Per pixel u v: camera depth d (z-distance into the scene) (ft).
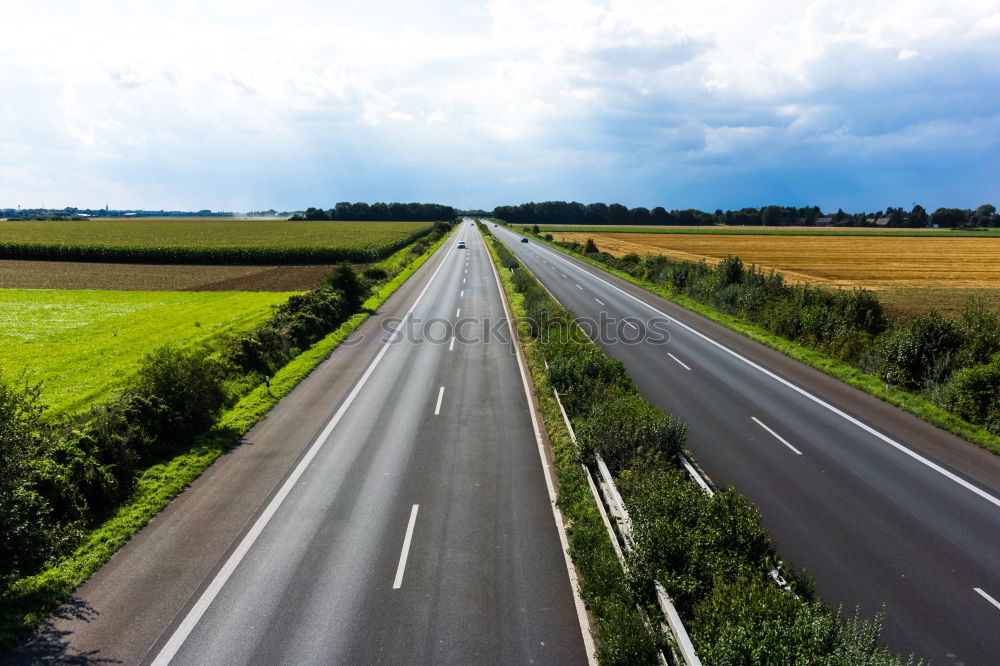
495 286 167.94
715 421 61.46
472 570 36.09
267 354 81.00
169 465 50.34
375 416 62.90
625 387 66.39
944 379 69.00
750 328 106.11
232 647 29.81
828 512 43.16
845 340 85.56
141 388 56.13
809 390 72.23
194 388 57.77
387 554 37.76
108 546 38.47
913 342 73.05
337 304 114.93
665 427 48.91
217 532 40.50
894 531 40.60
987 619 31.78
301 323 95.61
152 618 31.96
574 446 51.03
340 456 52.75
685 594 30.32
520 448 54.34
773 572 31.53
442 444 55.26
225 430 57.98
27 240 320.91
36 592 33.58
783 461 51.90
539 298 124.67
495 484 47.24
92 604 33.12
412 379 76.33
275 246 262.88
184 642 30.17
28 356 90.33
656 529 32.91
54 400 69.87
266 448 54.80
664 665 26.86
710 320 117.50
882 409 65.51
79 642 30.14
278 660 28.94
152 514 42.83
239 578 35.35
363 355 89.10
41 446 37.09
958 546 38.83
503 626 31.30
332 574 35.70
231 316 122.62
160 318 121.29
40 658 28.96
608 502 43.16
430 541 39.22
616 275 193.36
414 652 29.43
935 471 50.01
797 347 91.30
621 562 35.04
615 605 31.01
